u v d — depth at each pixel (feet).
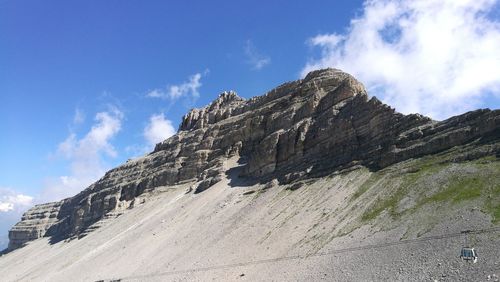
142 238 523.70
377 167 389.19
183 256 407.03
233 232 411.34
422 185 311.68
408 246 245.45
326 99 555.69
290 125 591.37
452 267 205.98
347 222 322.14
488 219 230.27
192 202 581.12
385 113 425.28
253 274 312.91
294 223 370.53
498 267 189.16
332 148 469.16
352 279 240.53
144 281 383.65
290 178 478.18
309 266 284.20
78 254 609.42
